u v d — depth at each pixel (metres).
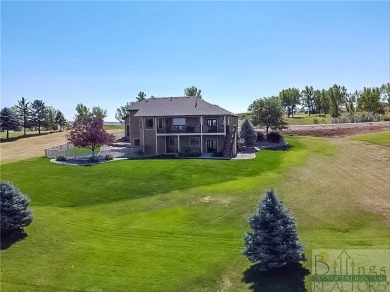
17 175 35.44
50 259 16.81
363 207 21.69
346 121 82.25
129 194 28.16
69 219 22.88
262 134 56.78
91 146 44.53
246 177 32.06
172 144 48.72
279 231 14.28
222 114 46.34
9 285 14.66
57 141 71.75
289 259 14.41
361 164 35.28
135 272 15.34
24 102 88.81
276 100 59.06
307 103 130.50
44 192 29.42
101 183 31.14
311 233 18.27
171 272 15.17
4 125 80.25
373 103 93.19
